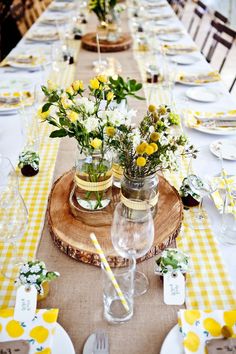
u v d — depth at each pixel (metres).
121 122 1.07
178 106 2.07
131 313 0.97
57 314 0.95
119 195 1.32
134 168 1.11
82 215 1.23
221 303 1.01
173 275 1.01
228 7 6.32
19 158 1.51
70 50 2.82
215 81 2.35
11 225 1.21
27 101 2.03
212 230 1.26
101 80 1.12
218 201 1.36
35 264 1.01
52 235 1.21
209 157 1.63
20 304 0.94
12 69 2.51
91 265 1.12
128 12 4.07
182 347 0.89
